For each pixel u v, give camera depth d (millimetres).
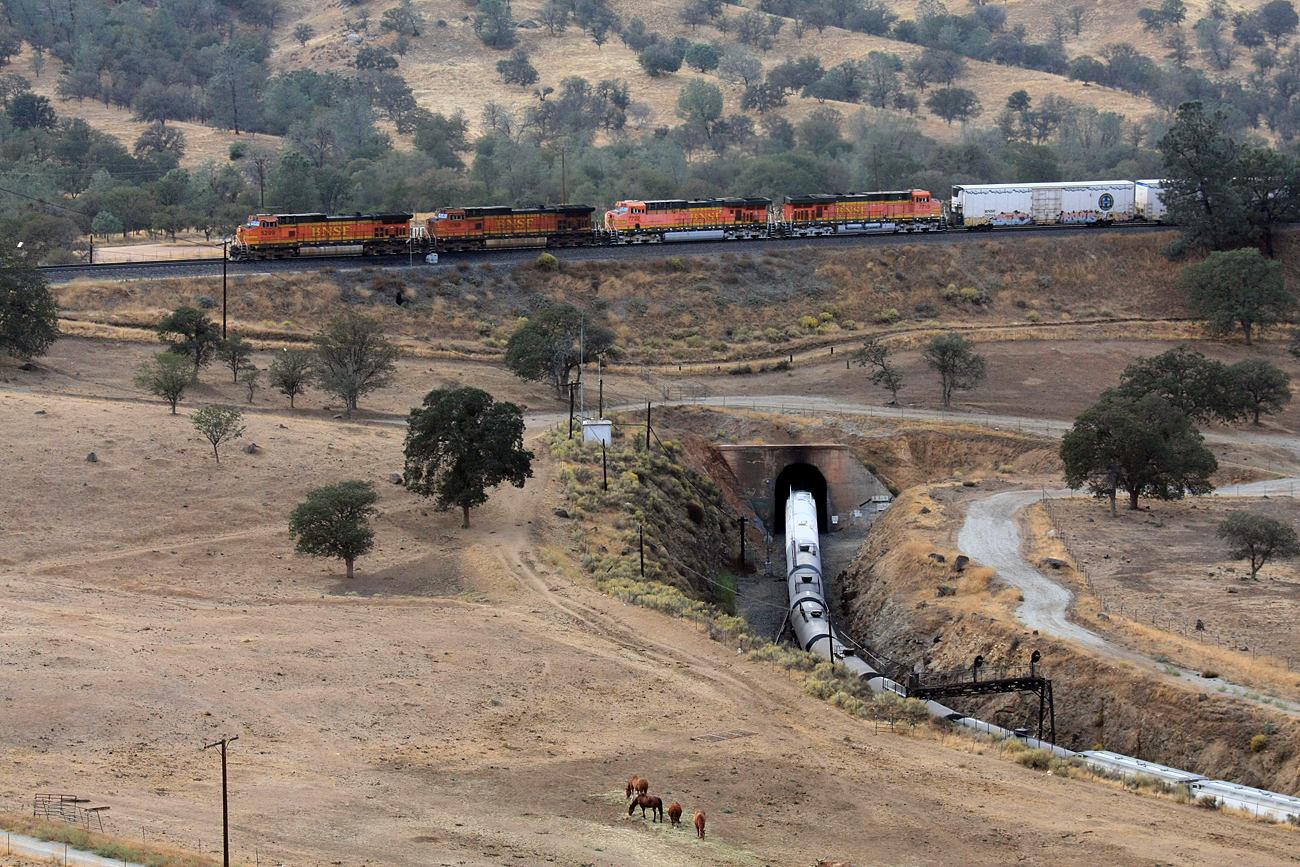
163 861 57125
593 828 71062
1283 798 85438
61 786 70500
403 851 65000
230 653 99000
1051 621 121875
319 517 125375
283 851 63031
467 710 92250
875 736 94312
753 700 100125
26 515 131125
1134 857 71750
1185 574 136125
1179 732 101375
